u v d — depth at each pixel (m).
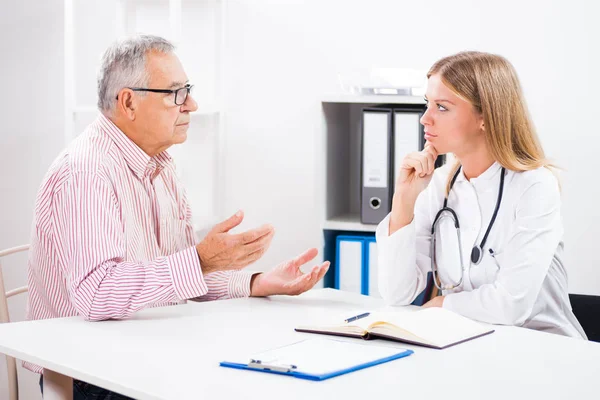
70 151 1.95
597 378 1.37
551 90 2.82
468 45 2.90
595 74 2.77
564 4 2.78
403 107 2.72
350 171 3.10
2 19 3.29
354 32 3.02
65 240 1.85
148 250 2.11
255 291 2.05
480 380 1.35
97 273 1.78
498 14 2.86
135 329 1.69
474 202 2.04
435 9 2.92
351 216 2.91
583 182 2.81
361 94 2.67
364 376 1.36
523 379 1.36
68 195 1.86
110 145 2.02
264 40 3.11
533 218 1.92
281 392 1.28
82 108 2.91
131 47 2.00
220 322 1.76
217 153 3.13
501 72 1.99
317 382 1.32
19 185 3.35
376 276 2.68
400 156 2.63
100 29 3.20
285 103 3.12
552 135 2.83
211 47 3.10
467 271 2.04
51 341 1.59
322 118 2.67
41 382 2.08
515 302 1.85
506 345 1.58
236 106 3.17
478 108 1.98
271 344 1.57
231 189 3.21
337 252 2.72
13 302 3.37
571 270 2.84
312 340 1.58
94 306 1.76
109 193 1.89
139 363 1.44
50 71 3.27
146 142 2.05
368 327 1.60
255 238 1.78
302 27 3.07
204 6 3.09
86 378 1.38
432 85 2.03
